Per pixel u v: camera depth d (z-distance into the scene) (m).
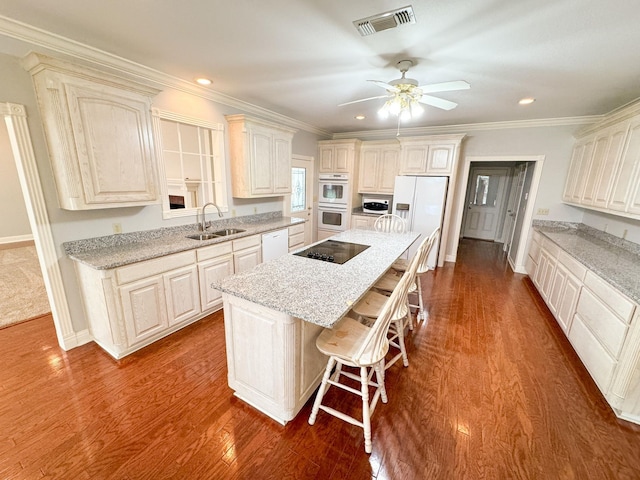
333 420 1.71
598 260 2.46
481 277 4.38
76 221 2.25
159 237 2.89
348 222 5.48
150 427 1.63
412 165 4.70
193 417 1.71
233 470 1.40
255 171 3.59
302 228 4.36
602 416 1.77
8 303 3.09
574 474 1.41
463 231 7.60
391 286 2.56
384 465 1.44
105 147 2.12
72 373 2.05
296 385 1.64
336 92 3.10
